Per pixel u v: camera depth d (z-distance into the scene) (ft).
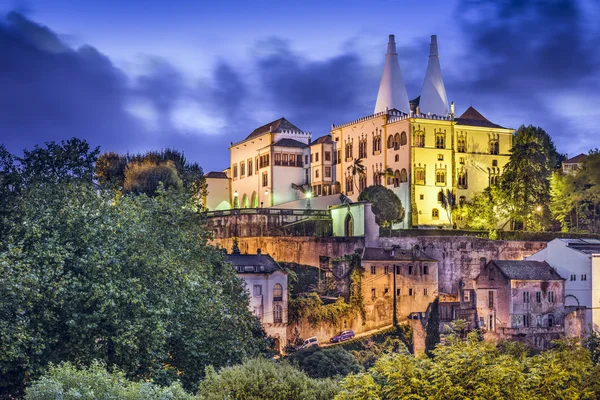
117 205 248.52
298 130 636.89
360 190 583.58
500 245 513.04
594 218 575.38
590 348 330.13
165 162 608.19
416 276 468.75
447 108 653.71
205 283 245.45
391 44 653.30
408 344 455.22
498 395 184.44
